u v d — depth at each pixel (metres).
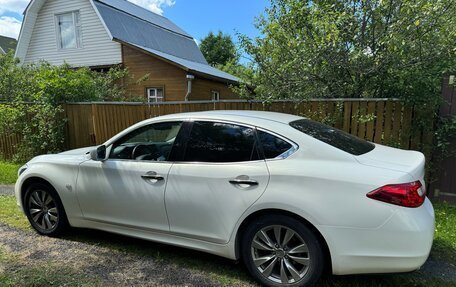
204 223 3.06
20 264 3.33
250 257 2.92
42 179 3.99
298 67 5.62
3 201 5.46
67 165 3.82
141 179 3.35
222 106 6.27
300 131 2.95
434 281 2.98
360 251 2.51
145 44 15.58
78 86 8.15
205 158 3.13
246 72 6.52
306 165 2.72
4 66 10.62
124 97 12.56
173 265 3.32
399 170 2.57
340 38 5.20
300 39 5.71
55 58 15.45
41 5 15.32
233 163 2.98
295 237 2.74
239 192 2.87
